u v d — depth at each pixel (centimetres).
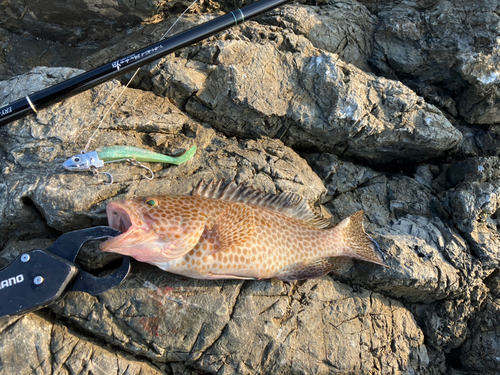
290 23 58
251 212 45
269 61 52
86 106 46
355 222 49
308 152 59
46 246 42
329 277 49
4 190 41
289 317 45
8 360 36
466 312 53
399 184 59
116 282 39
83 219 42
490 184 56
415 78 63
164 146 48
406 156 61
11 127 44
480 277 52
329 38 60
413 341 51
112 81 48
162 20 59
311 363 44
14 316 37
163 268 41
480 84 59
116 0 56
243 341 42
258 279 45
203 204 42
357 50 62
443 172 61
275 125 54
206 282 43
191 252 41
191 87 49
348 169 58
